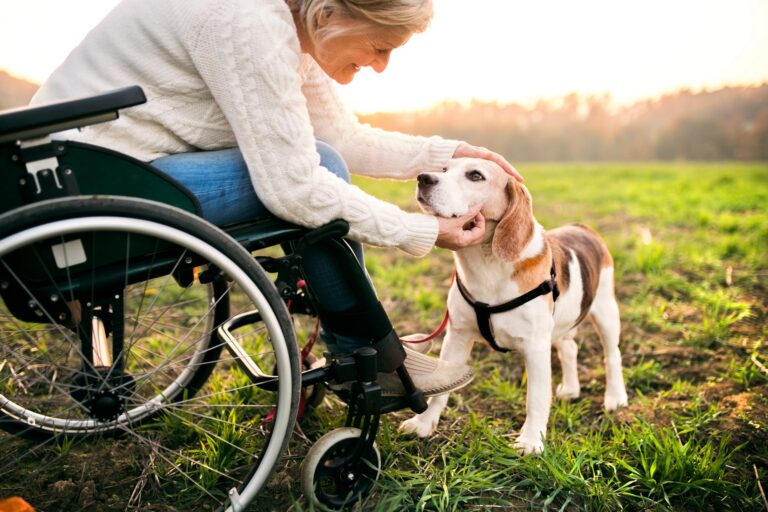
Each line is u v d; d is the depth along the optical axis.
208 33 1.48
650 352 3.04
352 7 1.54
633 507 1.88
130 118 1.58
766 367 2.76
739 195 9.04
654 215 7.11
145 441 1.86
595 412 2.52
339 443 1.75
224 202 1.64
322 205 1.59
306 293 1.85
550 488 1.92
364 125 2.23
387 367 1.79
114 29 1.60
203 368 2.18
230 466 1.95
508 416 2.43
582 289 2.45
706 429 2.27
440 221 1.86
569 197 9.41
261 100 1.51
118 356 1.61
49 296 1.42
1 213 1.33
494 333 2.19
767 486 1.97
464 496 1.85
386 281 4.05
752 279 4.17
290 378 1.57
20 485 1.85
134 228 1.36
